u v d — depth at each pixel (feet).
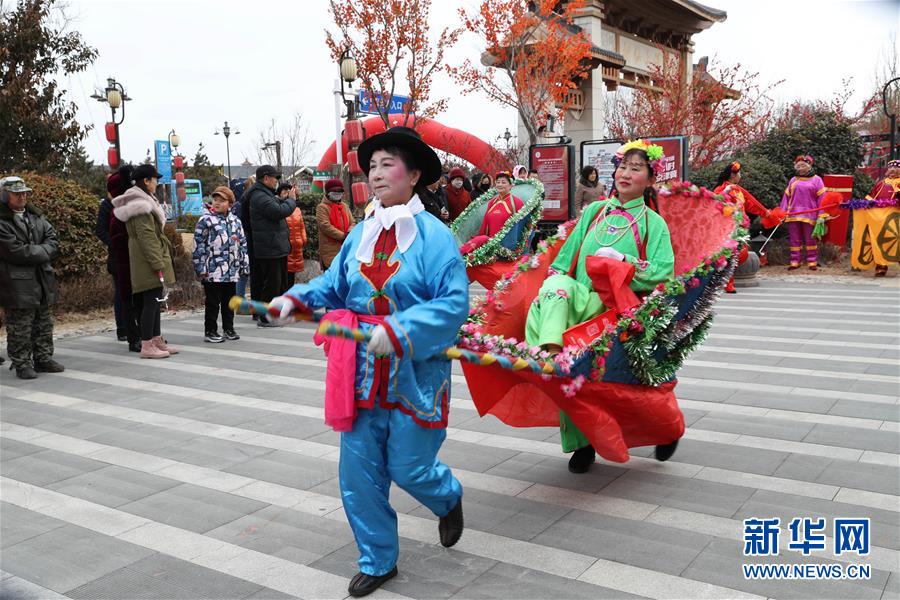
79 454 16.47
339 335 9.04
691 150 73.51
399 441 10.27
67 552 11.94
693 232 14.51
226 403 20.29
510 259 27.81
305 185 121.49
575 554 11.48
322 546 12.00
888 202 41.14
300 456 16.12
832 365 22.34
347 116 44.96
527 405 13.76
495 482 14.40
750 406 18.63
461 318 9.98
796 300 34.96
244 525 12.80
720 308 33.04
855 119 67.36
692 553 11.41
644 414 13.46
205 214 28.04
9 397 21.24
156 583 10.94
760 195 49.19
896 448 15.56
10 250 22.35
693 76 77.66
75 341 29.86
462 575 10.94
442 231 10.43
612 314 13.11
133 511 13.44
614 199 14.34
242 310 10.07
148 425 18.45
